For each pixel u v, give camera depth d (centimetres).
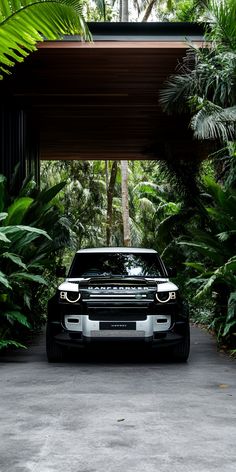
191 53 970
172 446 405
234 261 826
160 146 1661
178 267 1717
